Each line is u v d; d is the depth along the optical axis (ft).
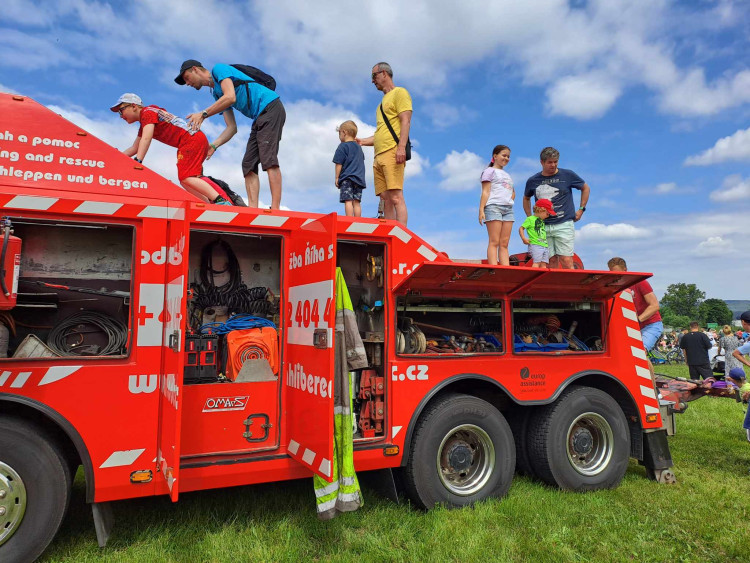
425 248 14.48
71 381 10.55
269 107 17.75
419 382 13.82
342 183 19.48
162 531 12.19
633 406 16.92
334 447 11.53
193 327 13.61
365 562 11.05
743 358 19.20
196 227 12.08
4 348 10.53
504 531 12.67
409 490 13.88
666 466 16.97
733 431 24.40
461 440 14.62
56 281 12.05
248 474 12.04
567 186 21.97
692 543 12.30
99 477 10.64
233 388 12.17
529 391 15.23
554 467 15.48
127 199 11.50
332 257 10.57
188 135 15.19
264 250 14.71
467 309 14.99
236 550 11.32
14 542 10.15
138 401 11.05
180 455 11.50
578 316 18.03
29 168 11.27
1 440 10.14
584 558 11.51
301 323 12.16
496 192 19.67
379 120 19.25
